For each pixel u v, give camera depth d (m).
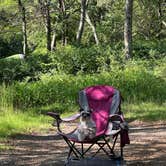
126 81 15.77
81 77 16.89
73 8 35.97
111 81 15.88
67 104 14.81
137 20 38.41
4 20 37.97
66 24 33.59
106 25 38.88
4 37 38.91
